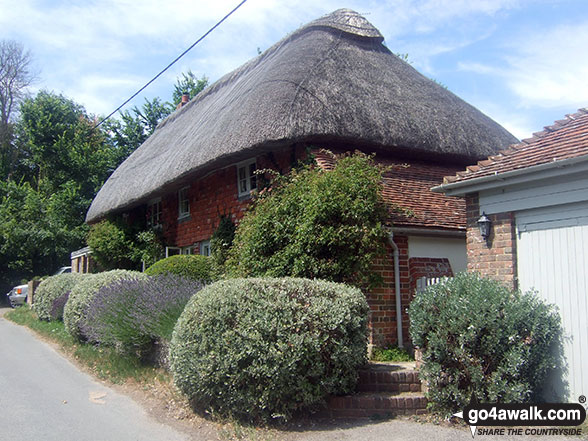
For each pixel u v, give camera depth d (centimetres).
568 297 609
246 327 571
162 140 1864
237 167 1328
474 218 727
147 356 865
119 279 1019
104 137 3550
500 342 579
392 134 1115
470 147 1241
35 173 3759
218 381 573
